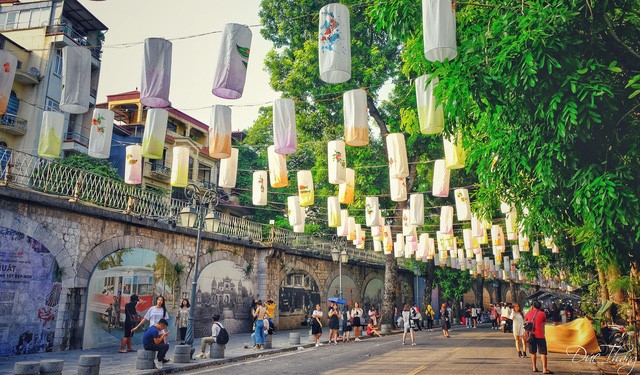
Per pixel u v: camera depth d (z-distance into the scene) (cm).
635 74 688
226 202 3941
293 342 1906
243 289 2394
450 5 659
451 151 1098
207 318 2134
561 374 1134
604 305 1798
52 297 1478
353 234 2288
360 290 3534
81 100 855
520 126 696
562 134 595
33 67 2906
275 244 2556
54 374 900
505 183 886
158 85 820
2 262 1352
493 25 634
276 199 4222
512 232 1917
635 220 604
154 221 1862
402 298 4181
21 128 2805
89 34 3447
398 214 2836
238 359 1446
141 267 1817
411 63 929
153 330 1201
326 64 764
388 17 823
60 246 1516
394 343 2042
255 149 4594
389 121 2548
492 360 1402
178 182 1305
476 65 638
